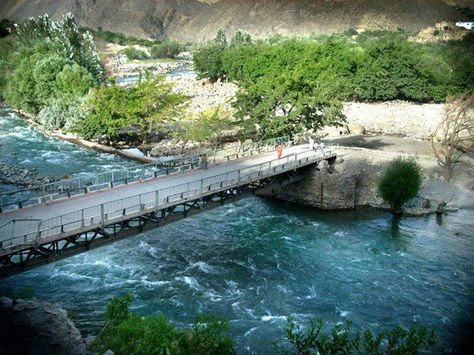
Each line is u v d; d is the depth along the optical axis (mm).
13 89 107812
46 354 27859
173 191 45062
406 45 131750
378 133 102562
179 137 83875
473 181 69875
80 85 98875
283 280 43781
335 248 50875
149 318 22328
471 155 80562
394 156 75375
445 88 128000
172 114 87562
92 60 135750
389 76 128375
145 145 87438
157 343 20375
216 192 45531
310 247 50969
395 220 58812
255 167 56750
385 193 59875
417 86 128125
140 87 88750
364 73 129000
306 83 74562
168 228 54531
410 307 39938
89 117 86500
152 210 39031
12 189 62688
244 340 34719
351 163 70875
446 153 81688
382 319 38094
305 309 39250
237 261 47094
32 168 72625
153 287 41250
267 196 66375
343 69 130000
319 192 62000
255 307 39156
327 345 19219
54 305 34562
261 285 42656
